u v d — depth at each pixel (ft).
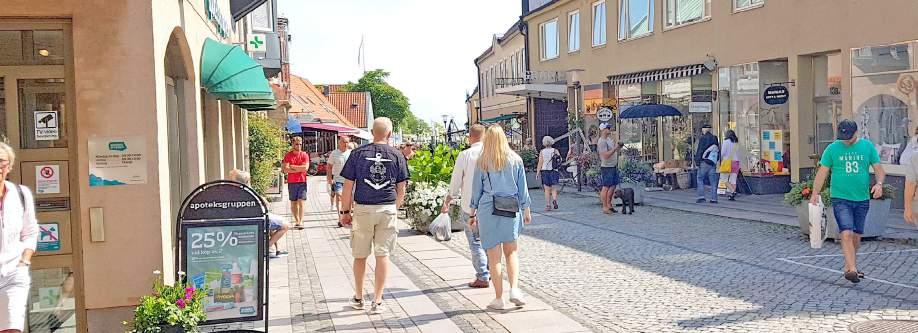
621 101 92.58
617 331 23.65
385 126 27.27
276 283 33.12
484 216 26.58
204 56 33.88
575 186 89.10
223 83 33.65
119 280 22.91
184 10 29.22
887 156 53.31
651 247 40.75
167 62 30.78
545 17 114.83
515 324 24.82
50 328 23.08
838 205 30.07
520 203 27.37
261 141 74.13
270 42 68.28
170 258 24.34
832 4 58.70
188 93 32.14
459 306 27.66
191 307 20.51
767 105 67.87
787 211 55.11
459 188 30.48
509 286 28.68
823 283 29.81
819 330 22.76
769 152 68.13
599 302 27.86
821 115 63.57
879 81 54.34
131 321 21.90
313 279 34.04
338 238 49.55
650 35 85.15
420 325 25.08
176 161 31.55
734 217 53.01
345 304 28.48
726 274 32.30
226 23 44.57
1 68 22.85
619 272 33.71
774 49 65.82
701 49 76.02
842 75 57.88
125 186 22.77
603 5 96.43
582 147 99.30
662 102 84.48
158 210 22.94
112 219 22.77
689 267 34.30
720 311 25.71
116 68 22.59
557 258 38.17
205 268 21.59
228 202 21.83
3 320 18.53
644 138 88.33
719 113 73.51
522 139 132.46
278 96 92.63
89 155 22.56
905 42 52.13
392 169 27.04
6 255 18.57
